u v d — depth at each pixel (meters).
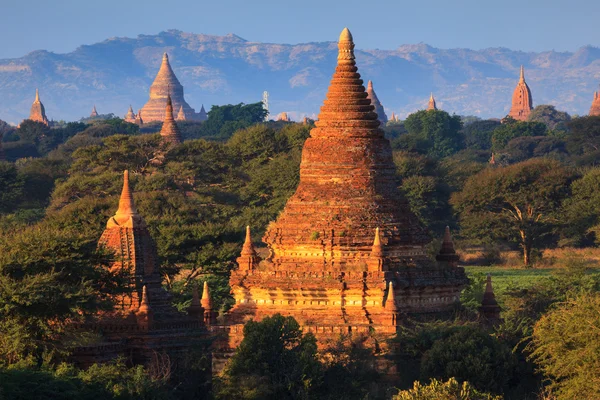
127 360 130.38
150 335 131.00
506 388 130.50
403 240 146.38
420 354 133.62
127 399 114.44
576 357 118.62
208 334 135.88
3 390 105.94
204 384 130.00
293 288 141.88
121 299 133.50
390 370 133.12
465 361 128.25
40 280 122.88
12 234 134.12
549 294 176.38
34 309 123.50
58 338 125.94
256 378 124.12
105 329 131.38
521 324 141.75
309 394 125.62
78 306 125.25
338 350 132.88
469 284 159.62
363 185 146.75
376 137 149.00
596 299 124.44
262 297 143.12
